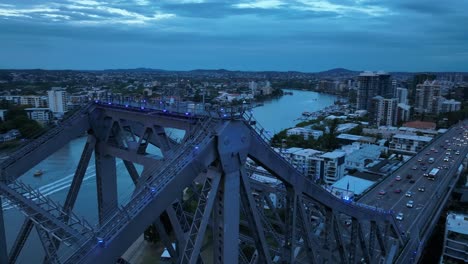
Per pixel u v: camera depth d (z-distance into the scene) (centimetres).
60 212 2538
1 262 2988
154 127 2630
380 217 4494
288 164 2592
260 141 2378
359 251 5131
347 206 3494
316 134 17088
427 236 7069
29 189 2825
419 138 16000
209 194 2077
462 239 6384
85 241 1811
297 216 2881
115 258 1744
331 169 10981
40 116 16775
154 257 6769
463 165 12681
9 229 6744
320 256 3331
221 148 2064
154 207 1848
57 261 2064
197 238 2002
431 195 9081
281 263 2834
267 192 3378
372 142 16488
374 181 10256
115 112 3019
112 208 3222
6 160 2998
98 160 3262
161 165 2269
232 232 2206
